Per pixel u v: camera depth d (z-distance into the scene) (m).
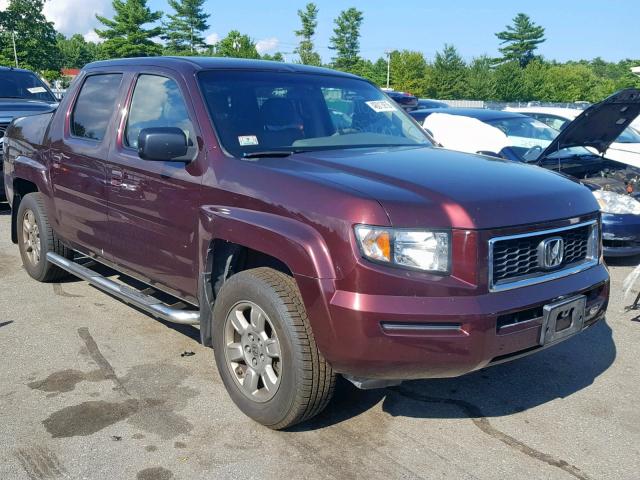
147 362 4.50
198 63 4.44
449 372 3.15
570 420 3.80
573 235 3.66
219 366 3.84
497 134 8.01
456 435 3.61
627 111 6.32
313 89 4.63
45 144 5.59
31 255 6.25
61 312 5.45
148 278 4.54
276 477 3.19
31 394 4.02
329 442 3.51
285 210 3.38
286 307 3.34
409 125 4.94
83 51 115.00
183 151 3.87
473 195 3.27
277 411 3.47
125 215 4.55
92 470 3.24
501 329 3.18
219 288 3.96
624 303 5.96
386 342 3.06
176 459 3.33
